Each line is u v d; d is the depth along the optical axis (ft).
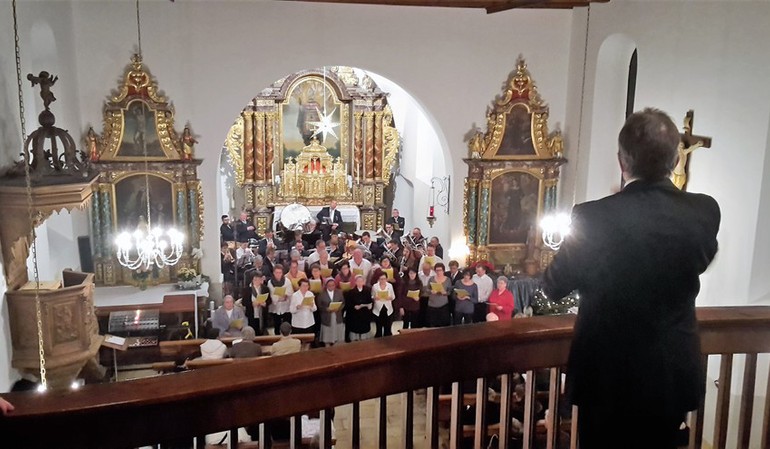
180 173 45.44
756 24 30.45
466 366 8.75
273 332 44.80
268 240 56.65
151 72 44.34
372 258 51.06
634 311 7.55
